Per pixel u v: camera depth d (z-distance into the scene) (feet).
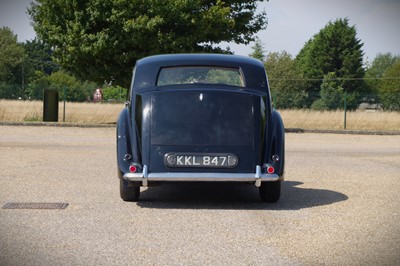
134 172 23.31
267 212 23.45
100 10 78.18
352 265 15.71
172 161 23.25
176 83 24.82
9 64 281.13
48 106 83.61
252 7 91.76
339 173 36.60
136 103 24.27
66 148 49.06
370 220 21.88
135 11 79.46
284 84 263.29
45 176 32.37
